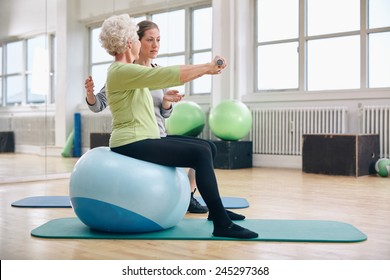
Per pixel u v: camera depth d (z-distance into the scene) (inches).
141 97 89.8
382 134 227.0
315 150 226.1
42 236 91.4
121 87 85.4
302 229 96.4
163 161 89.4
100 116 296.8
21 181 196.5
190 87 306.7
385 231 97.2
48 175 206.7
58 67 298.4
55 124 295.3
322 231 94.5
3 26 233.1
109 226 90.5
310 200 141.3
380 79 237.3
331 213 118.2
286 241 86.9
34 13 247.3
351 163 212.8
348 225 100.8
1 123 234.8
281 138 262.5
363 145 215.6
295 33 268.2
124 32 87.6
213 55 285.4
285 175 220.7
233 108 250.7
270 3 279.0
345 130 238.1
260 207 127.6
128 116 89.2
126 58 91.0
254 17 286.2
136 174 87.7
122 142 89.7
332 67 253.6
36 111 251.1
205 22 295.4
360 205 131.6
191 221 105.6
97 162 89.7
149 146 88.4
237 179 203.3
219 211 89.0
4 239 90.6
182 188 94.0
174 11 298.8
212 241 87.5
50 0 277.6
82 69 303.0
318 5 258.4
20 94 242.4
